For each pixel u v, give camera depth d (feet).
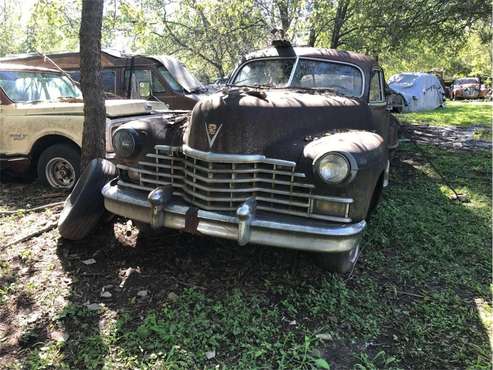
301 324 10.21
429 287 12.39
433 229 16.26
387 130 20.85
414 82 68.74
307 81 16.57
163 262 12.73
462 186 22.77
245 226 10.16
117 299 10.87
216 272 12.28
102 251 13.23
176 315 10.15
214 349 9.21
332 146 10.30
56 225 14.70
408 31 37.99
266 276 12.14
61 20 22.97
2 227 14.89
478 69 117.08
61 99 21.15
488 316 11.07
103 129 16.53
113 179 13.04
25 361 8.71
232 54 51.03
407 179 24.11
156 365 8.61
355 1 38.24
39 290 11.12
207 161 10.63
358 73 16.71
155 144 11.80
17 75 20.67
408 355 9.48
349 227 10.13
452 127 47.42
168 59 33.22
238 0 31.83
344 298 11.23
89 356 8.82
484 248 14.97
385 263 13.60
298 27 36.63
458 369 9.12
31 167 20.40
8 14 29.73
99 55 16.08
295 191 10.48
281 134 11.00
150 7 41.34
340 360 9.16
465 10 36.11
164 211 11.19
